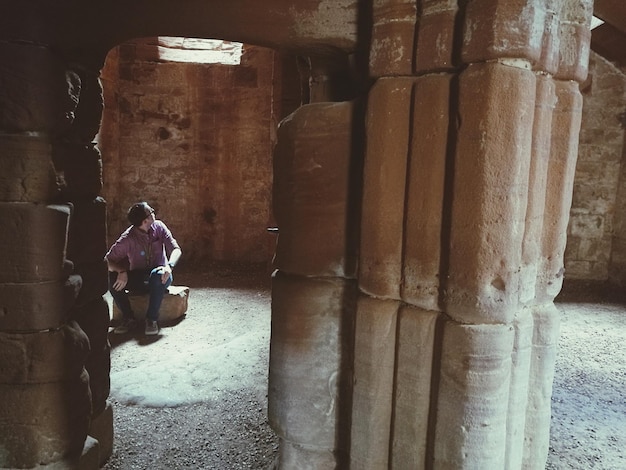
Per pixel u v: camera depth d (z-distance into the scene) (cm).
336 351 190
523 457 181
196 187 724
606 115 629
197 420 288
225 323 481
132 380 334
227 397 316
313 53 196
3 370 199
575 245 657
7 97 184
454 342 158
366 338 176
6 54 182
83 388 219
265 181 716
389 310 173
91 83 222
